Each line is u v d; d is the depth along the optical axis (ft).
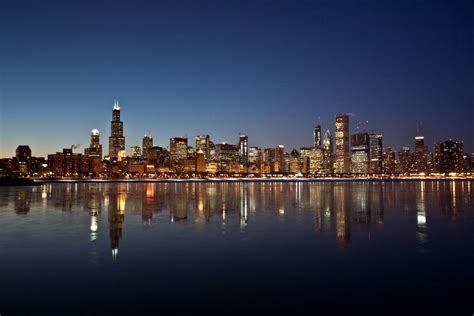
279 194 284.00
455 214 132.87
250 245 75.61
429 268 57.00
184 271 56.08
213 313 39.86
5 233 90.84
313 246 74.28
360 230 95.14
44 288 48.21
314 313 39.78
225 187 474.90
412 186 515.50
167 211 146.10
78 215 131.64
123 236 86.69
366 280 51.01
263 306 41.78
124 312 40.27
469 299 43.45
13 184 546.67
